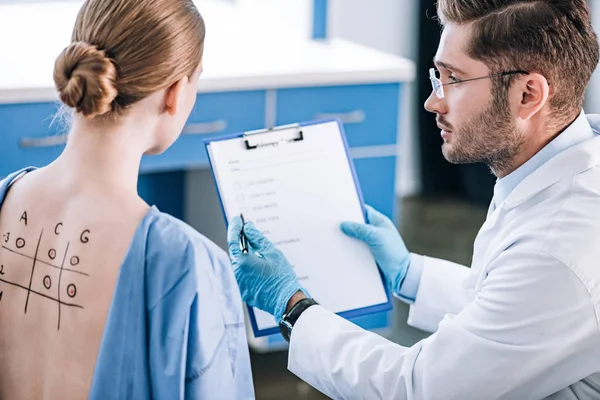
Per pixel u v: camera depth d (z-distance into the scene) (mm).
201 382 1270
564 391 1550
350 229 1878
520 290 1494
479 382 1520
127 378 1253
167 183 3340
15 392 1346
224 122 2891
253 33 3484
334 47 3352
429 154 4535
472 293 1910
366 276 1890
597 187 1530
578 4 1534
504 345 1500
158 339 1247
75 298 1272
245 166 1861
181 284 1242
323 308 1713
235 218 1798
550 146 1597
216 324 1284
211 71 2871
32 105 2621
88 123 1273
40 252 1311
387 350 1628
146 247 1250
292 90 2945
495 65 1539
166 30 1240
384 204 3184
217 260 1293
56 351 1298
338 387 1643
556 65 1529
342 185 1904
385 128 3102
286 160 1882
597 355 1495
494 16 1523
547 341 1485
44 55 2945
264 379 3012
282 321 1723
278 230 1854
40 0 3480
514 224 1589
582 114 1625
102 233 1270
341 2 4293
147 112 1280
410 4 4402
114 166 1282
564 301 1473
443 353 1544
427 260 1986
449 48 1575
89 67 1212
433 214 4379
